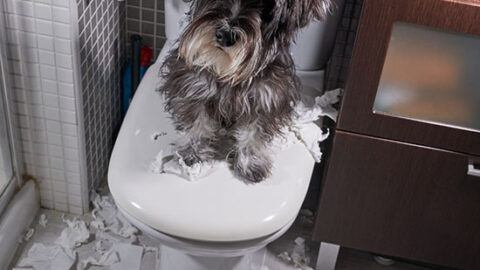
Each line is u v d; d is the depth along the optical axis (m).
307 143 1.54
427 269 1.90
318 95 1.70
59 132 1.75
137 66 1.97
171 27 1.74
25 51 1.60
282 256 1.86
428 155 1.50
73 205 1.92
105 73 1.88
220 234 1.32
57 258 1.78
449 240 1.65
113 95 1.99
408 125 1.46
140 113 1.54
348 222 1.66
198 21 1.28
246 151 1.45
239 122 1.46
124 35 2.02
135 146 1.46
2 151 1.74
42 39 1.58
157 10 1.96
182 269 1.63
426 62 1.40
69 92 1.67
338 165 1.55
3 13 1.54
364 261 1.90
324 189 1.61
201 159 1.45
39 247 1.81
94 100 1.82
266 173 1.43
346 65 1.86
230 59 1.27
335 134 1.51
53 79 1.65
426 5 1.30
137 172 1.40
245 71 1.29
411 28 1.35
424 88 1.43
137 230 1.88
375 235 1.68
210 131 1.49
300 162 1.49
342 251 1.92
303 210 2.00
